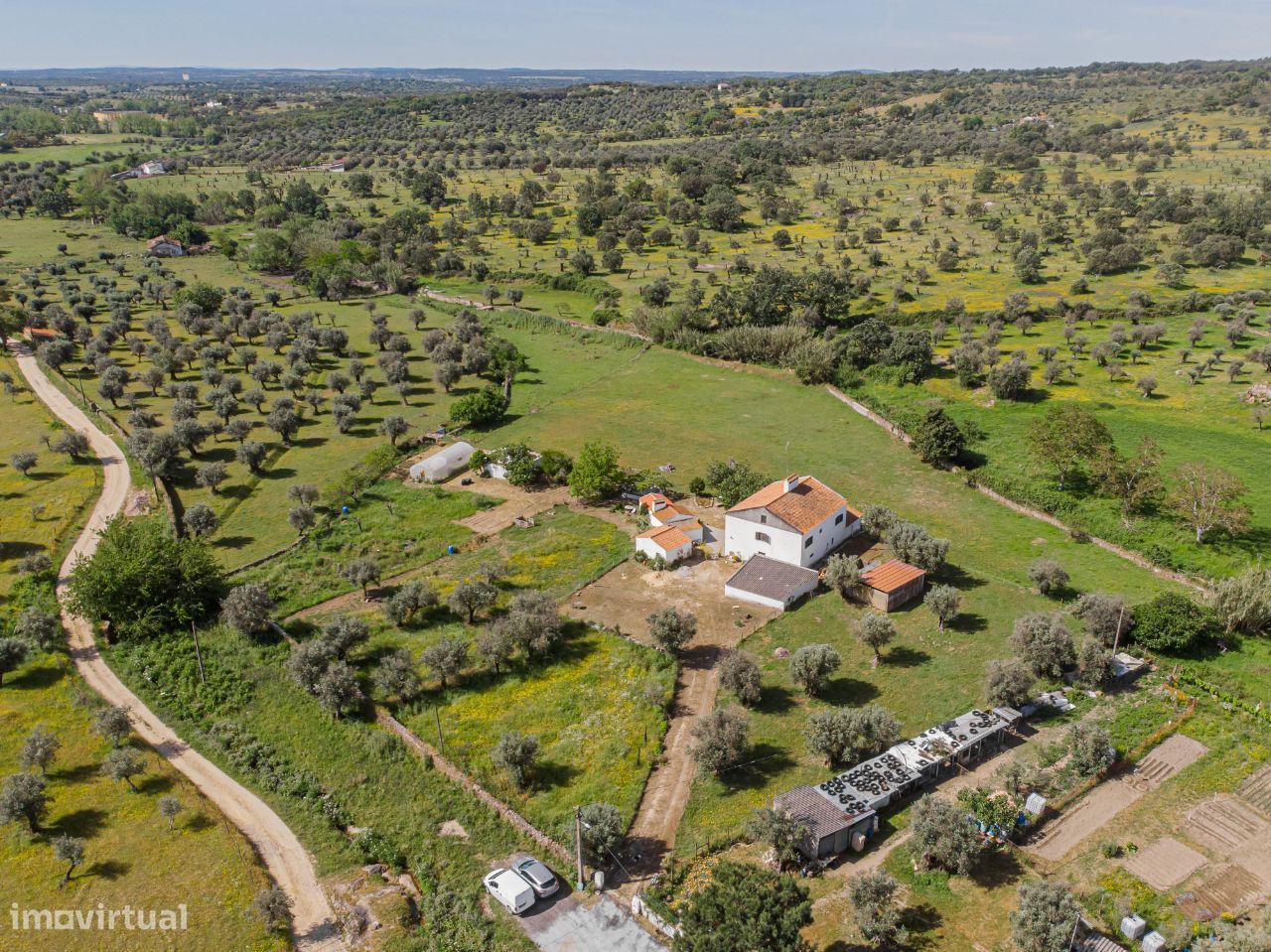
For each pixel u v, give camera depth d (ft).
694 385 453.99
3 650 220.23
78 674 229.66
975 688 209.46
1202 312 497.87
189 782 191.21
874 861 162.61
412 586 248.73
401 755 196.03
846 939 145.38
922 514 306.35
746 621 245.45
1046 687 209.15
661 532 281.33
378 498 332.39
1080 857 160.25
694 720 204.44
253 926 153.58
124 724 199.31
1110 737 190.29
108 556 250.57
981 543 284.61
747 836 168.04
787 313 527.81
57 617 247.09
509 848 170.60
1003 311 501.56
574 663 226.79
